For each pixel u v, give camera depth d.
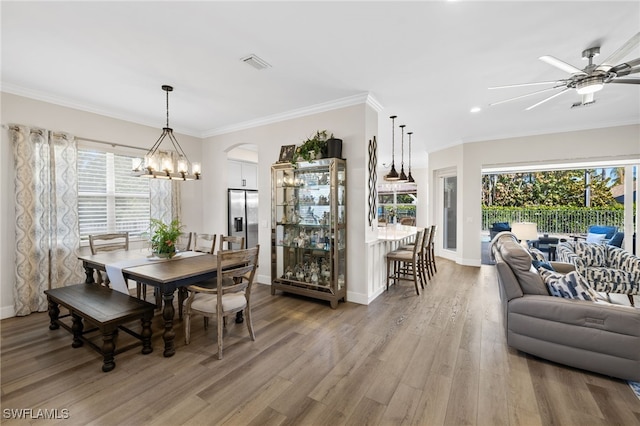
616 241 5.23
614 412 1.81
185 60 2.76
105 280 3.59
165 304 2.46
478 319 3.30
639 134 4.58
